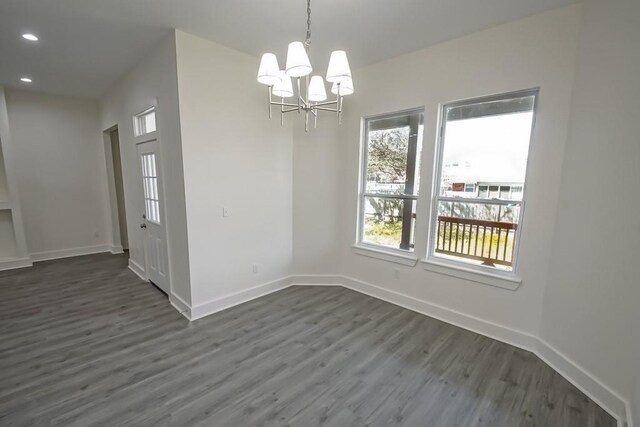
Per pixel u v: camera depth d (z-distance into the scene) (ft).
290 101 11.28
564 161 7.05
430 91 9.27
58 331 8.70
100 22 7.93
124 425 5.39
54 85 13.71
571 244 6.80
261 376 6.82
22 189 15.12
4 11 7.36
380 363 7.37
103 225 17.94
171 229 10.03
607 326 5.96
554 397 6.26
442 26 7.95
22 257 14.92
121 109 13.05
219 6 7.14
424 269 9.98
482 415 5.78
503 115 8.18
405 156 10.47
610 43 5.95
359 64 10.67
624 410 5.58
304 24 7.97
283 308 10.40
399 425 5.51
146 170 11.47
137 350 7.77
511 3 6.80
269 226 11.46
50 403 5.90
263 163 10.93
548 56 7.14
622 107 5.72
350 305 10.71
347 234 12.16
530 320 7.94
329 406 5.94
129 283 12.58
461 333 8.84
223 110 9.52
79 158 16.72
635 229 5.49
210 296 9.89
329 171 11.89
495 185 8.48
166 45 8.73
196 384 6.50
